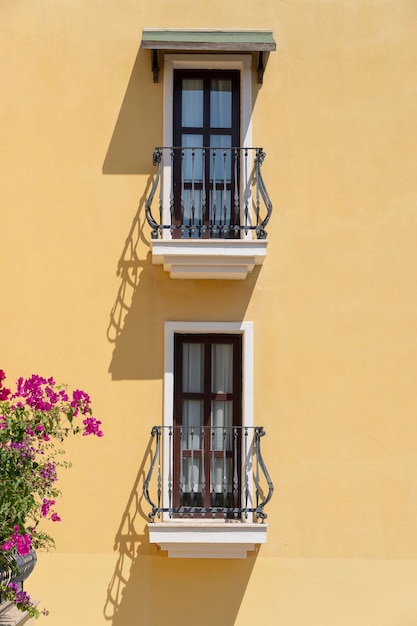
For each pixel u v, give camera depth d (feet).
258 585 38.04
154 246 37.70
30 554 34.68
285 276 39.32
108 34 40.22
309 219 39.55
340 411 38.81
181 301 39.17
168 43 38.60
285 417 38.73
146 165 39.73
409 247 39.50
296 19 40.40
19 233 39.34
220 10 40.34
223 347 39.88
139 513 38.27
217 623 37.81
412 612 38.01
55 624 37.60
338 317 39.19
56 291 39.17
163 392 38.75
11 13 40.24
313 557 38.24
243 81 40.04
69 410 33.71
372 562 38.27
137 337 39.01
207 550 37.40
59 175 39.63
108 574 37.99
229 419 39.58
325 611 38.01
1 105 39.86
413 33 40.40
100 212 39.52
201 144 40.40
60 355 38.86
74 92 39.96
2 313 38.99
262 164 39.70
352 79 40.16
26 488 31.83
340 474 38.55
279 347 39.01
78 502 38.27
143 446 38.55
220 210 40.24
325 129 39.96
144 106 39.93
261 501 38.27
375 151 39.88
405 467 38.63
